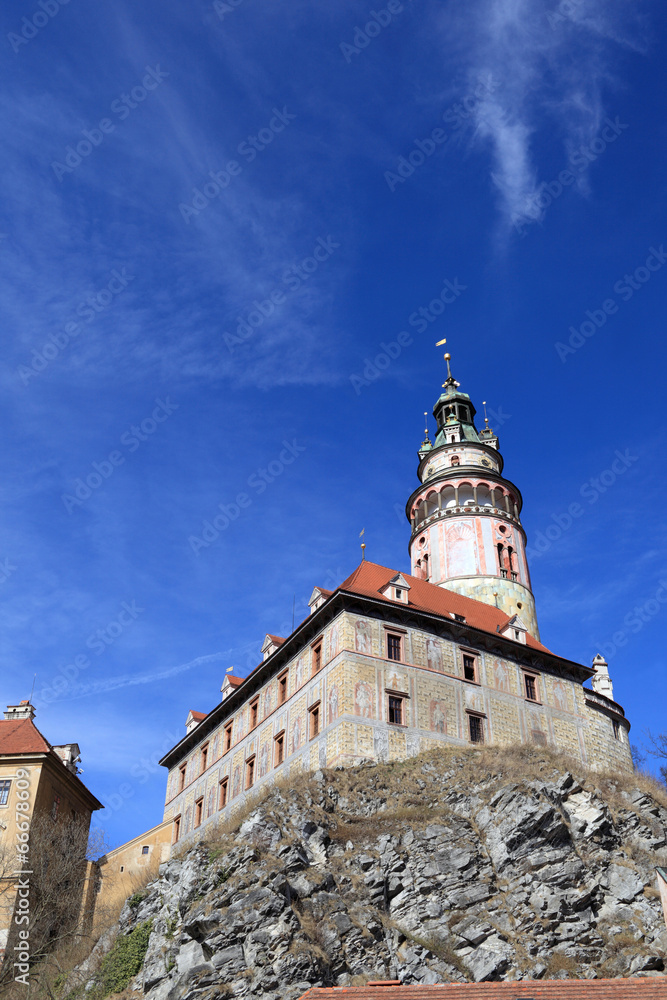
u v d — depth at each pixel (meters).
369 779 46.91
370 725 50.19
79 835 56.03
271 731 56.88
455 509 74.62
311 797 44.59
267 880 37.31
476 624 62.09
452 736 53.00
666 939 36.41
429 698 53.41
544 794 43.44
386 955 36.19
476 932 36.94
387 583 56.78
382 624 54.28
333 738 49.69
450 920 37.88
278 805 44.06
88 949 46.44
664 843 42.22
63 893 52.41
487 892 38.88
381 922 37.56
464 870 39.91
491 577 70.88
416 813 43.84
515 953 36.00
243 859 39.34
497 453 82.12
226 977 34.28
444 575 71.88
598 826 42.31
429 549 74.38
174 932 38.84
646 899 38.34
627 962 35.31
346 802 45.22
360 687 51.06
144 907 42.34
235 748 61.12
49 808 56.69
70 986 41.28
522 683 59.09
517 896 38.56
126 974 38.88
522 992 26.17
